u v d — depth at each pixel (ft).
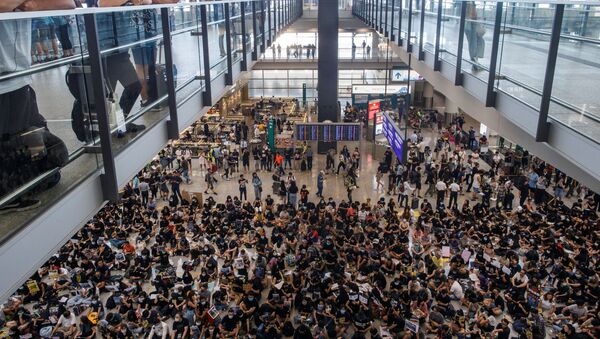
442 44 46.57
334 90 93.86
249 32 57.06
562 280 48.83
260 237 56.49
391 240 56.34
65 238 16.26
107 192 18.75
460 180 78.74
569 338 39.96
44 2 12.53
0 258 12.93
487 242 55.52
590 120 21.54
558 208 64.95
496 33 31.07
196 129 106.83
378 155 95.91
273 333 41.93
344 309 43.45
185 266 51.29
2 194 14.11
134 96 23.93
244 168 90.58
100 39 20.62
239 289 49.11
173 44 28.99
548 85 23.73
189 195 70.79
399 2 67.31
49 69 16.20
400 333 40.27
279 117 119.85
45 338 42.11
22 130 14.99
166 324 42.91
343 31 146.82
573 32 23.24
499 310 45.98
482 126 101.04
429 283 48.57
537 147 29.45
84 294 48.55
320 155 98.48
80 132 17.80
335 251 53.47
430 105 132.77
